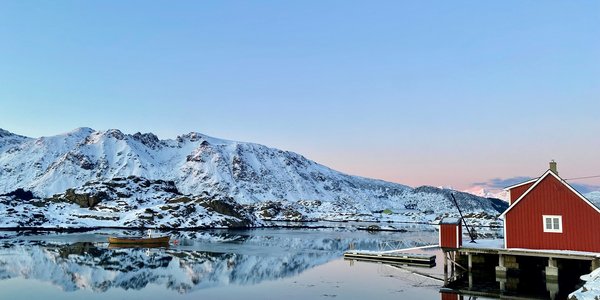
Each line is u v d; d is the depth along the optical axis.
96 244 75.25
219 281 38.75
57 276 41.03
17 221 115.75
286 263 51.38
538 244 36.88
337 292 33.47
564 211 36.16
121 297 32.28
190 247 72.62
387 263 51.25
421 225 175.38
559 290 33.44
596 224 34.97
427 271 44.50
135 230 118.88
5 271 43.66
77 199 155.75
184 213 144.62
